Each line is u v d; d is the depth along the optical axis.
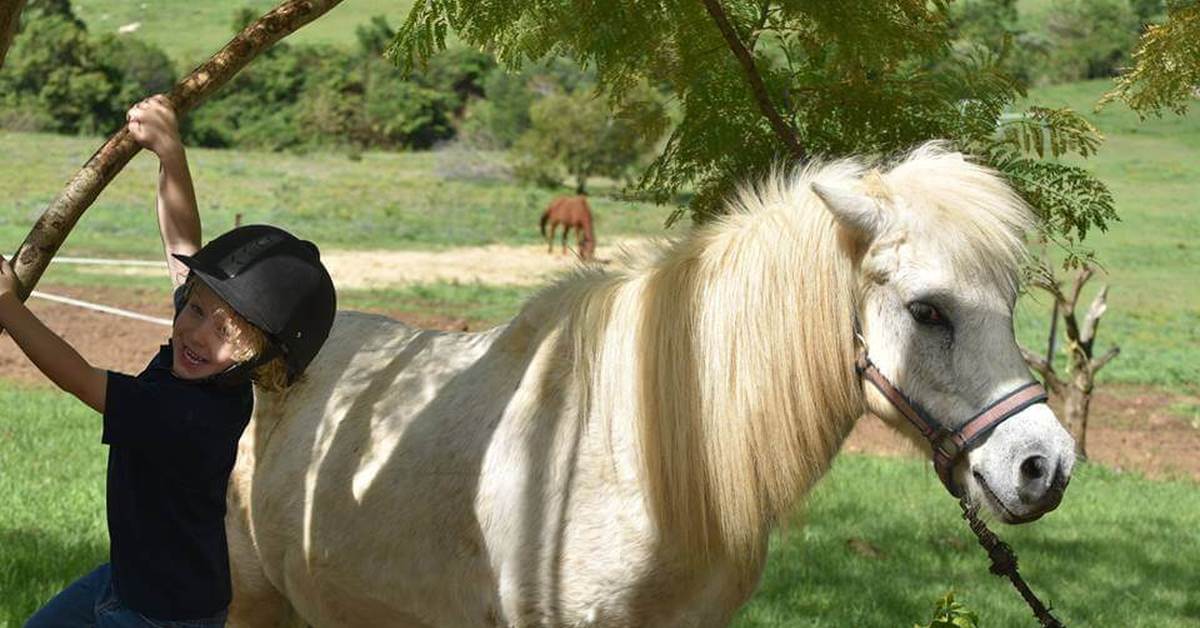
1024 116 4.62
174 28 78.25
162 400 2.85
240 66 3.24
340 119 57.88
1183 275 32.12
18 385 13.20
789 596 7.34
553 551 3.26
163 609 2.97
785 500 3.27
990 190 3.13
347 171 47.94
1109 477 12.73
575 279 3.59
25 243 2.99
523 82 57.72
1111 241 36.56
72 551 6.95
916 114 4.65
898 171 3.22
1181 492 12.20
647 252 3.54
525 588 3.29
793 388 3.22
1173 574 8.78
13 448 9.85
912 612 7.21
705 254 3.36
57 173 39.84
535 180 46.31
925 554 8.62
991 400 3.02
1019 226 3.12
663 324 3.30
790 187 3.41
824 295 3.19
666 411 3.25
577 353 3.39
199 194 37.59
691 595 3.31
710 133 4.67
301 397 3.90
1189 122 57.78
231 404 2.96
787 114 4.75
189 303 2.95
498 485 3.36
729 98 4.70
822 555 8.33
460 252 30.36
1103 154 52.34
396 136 58.78
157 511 2.95
